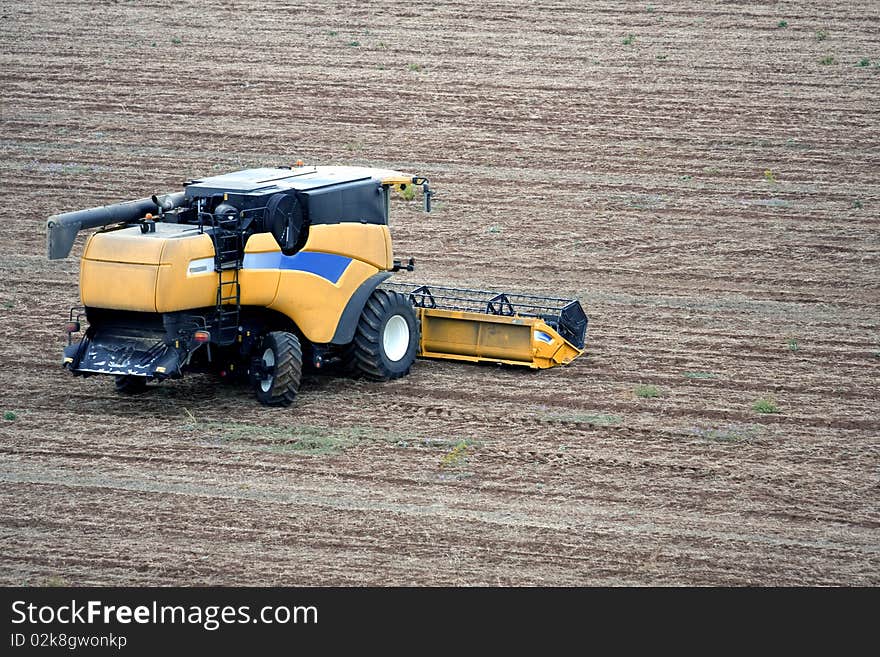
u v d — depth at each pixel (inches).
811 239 3321.9
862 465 1956.2
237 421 2100.1
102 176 3722.9
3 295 2866.6
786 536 1690.5
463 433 2058.3
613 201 3577.8
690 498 1809.8
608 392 2285.9
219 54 4670.3
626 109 4212.6
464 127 4097.0
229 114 4183.1
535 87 4387.3
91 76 4453.7
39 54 4628.4
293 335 2160.4
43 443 1982.0
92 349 2066.9
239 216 2095.2
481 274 3095.5
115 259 1974.7
